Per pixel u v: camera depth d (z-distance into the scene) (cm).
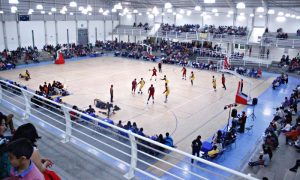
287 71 3266
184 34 4031
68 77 2717
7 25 3731
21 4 3781
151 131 1484
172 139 1329
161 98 2100
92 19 4784
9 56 3397
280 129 1461
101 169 466
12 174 233
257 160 1147
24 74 2780
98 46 4688
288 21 3488
